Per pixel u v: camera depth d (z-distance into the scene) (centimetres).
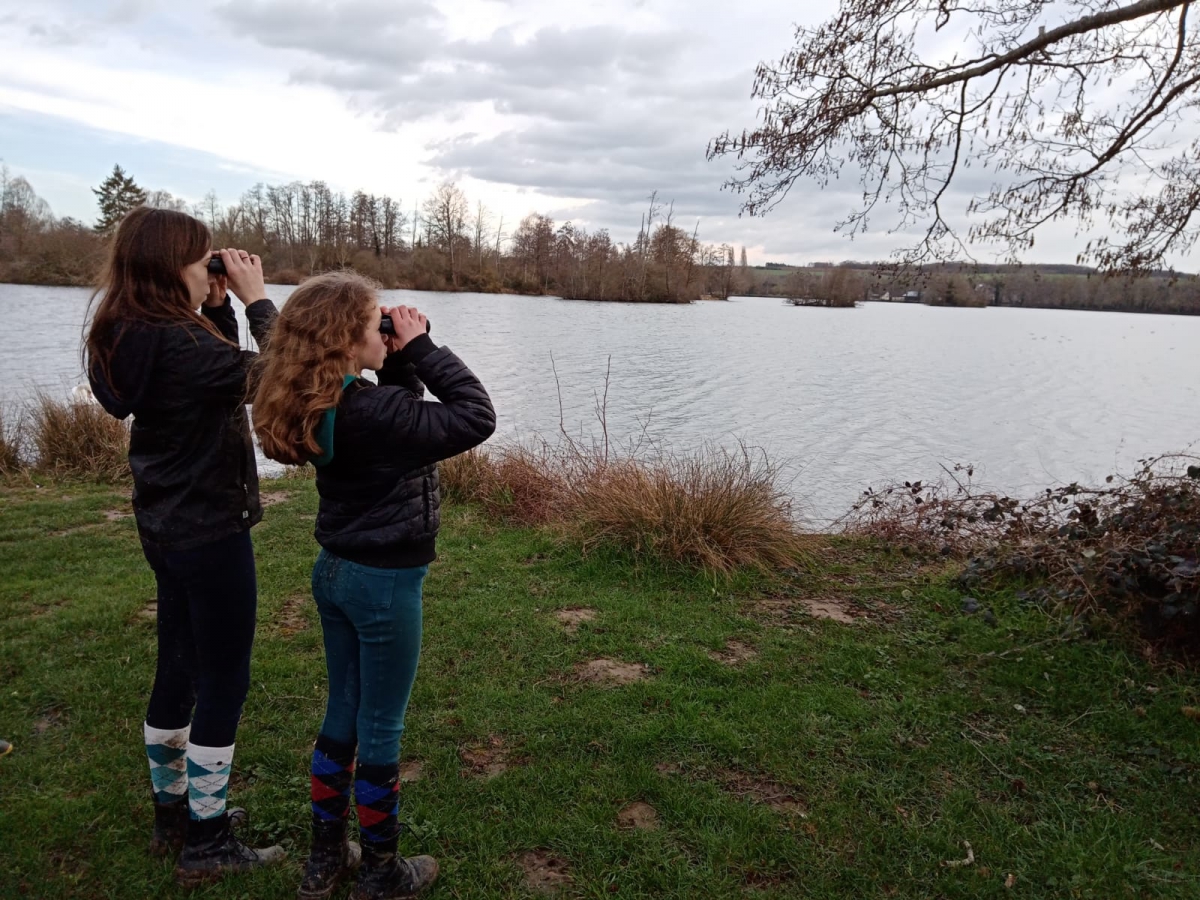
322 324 191
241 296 222
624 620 453
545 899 235
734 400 1753
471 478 732
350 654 218
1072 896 242
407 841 257
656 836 263
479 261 7938
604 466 692
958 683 380
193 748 224
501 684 370
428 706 347
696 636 431
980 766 310
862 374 2370
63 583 491
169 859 243
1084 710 354
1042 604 454
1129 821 277
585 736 324
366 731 214
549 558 565
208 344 204
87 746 309
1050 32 485
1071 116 522
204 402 206
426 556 209
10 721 325
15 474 811
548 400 1648
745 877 247
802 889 242
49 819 261
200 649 220
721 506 570
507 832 264
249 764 300
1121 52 508
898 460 1230
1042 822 276
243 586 220
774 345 3344
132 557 549
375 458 197
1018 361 2977
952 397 1934
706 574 526
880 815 278
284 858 247
